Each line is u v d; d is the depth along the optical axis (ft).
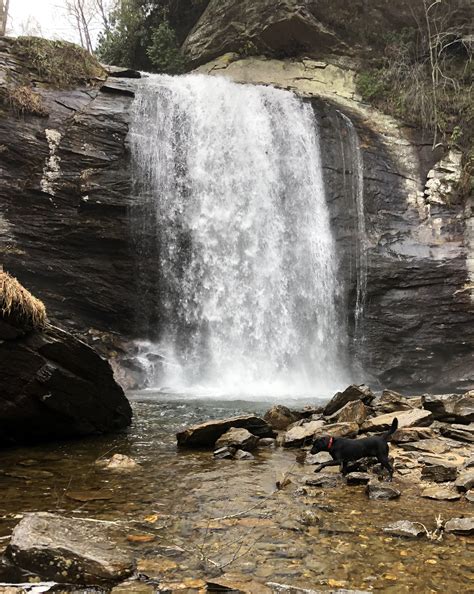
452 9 71.36
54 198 47.96
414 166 61.16
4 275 22.45
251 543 11.85
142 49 83.46
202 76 62.54
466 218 56.75
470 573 10.43
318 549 11.55
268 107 60.03
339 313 54.70
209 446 22.39
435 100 63.36
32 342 22.40
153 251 50.78
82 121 51.44
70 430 23.58
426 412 24.38
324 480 16.99
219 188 55.36
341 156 59.72
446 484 16.62
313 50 71.61
